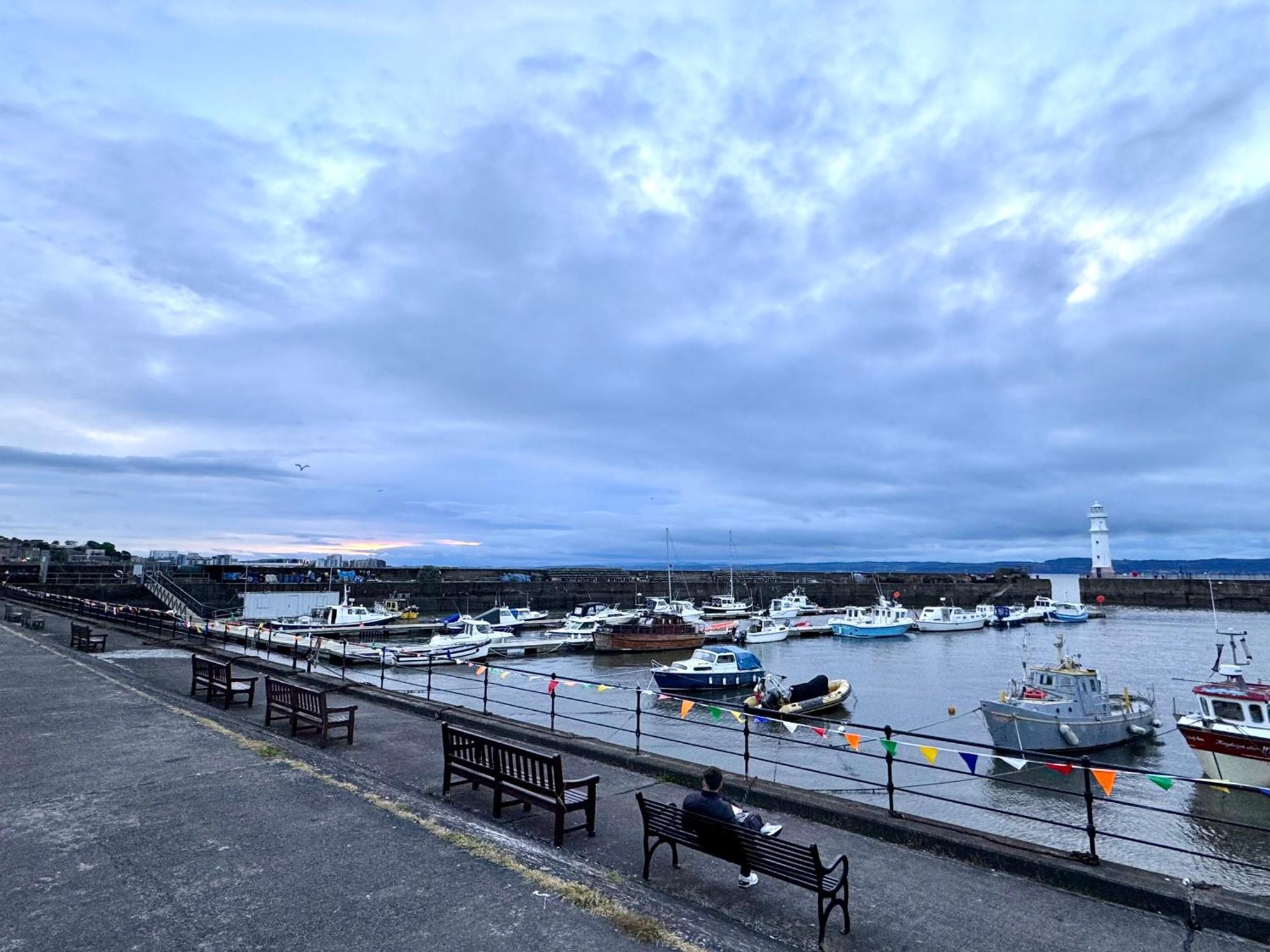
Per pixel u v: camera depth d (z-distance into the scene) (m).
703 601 104.75
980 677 46.53
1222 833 19.00
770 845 5.57
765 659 56.66
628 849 7.14
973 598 114.06
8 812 7.72
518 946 5.16
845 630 71.75
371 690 15.48
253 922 5.43
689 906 5.92
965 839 7.12
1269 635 74.25
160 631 28.55
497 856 6.76
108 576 66.00
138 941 5.12
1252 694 21.44
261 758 10.03
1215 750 21.42
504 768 7.89
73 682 16.19
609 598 99.62
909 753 26.77
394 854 6.77
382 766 9.91
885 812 7.91
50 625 31.22
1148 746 28.56
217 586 67.00
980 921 5.79
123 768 9.45
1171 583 113.50
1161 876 6.29
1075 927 5.70
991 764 25.64
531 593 92.06
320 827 7.44
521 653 57.00
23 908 5.58
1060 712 27.39
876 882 6.50
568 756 10.80
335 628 55.78
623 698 37.81
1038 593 116.44
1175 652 59.97
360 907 5.71
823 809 8.07
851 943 5.38
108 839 7.02
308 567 77.25
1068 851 6.87
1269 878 16.11
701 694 39.69
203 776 9.17
